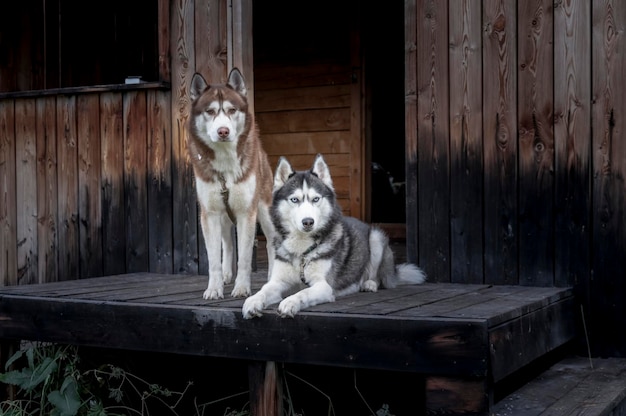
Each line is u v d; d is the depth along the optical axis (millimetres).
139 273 6020
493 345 3289
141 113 6023
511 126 4973
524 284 4961
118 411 4816
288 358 3654
